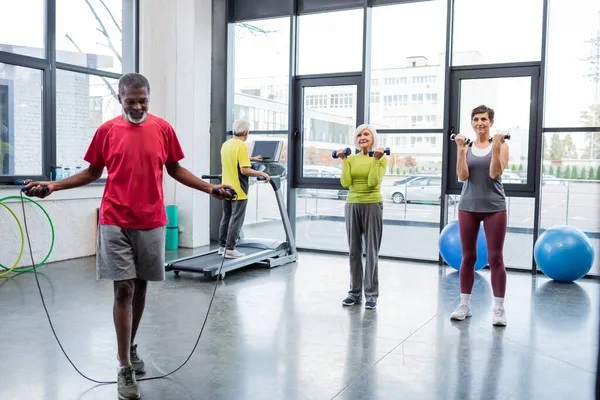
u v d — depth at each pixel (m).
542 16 5.72
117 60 6.79
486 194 3.83
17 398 2.61
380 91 6.67
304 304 4.44
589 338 3.62
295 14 6.96
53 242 5.69
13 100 5.58
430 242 7.20
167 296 4.64
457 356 3.26
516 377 2.94
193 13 6.97
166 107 7.24
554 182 5.89
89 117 6.48
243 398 2.64
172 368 3.03
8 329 3.66
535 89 5.86
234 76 7.55
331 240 7.48
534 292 4.98
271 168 6.07
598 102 5.61
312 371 3.00
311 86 7.02
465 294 4.07
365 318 4.05
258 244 6.34
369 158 4.27
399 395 2.69
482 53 6.10
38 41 5.81
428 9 6.30
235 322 3.92
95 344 3.38
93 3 6.44
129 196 2.62
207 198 7.44
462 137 3.85
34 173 5.83
